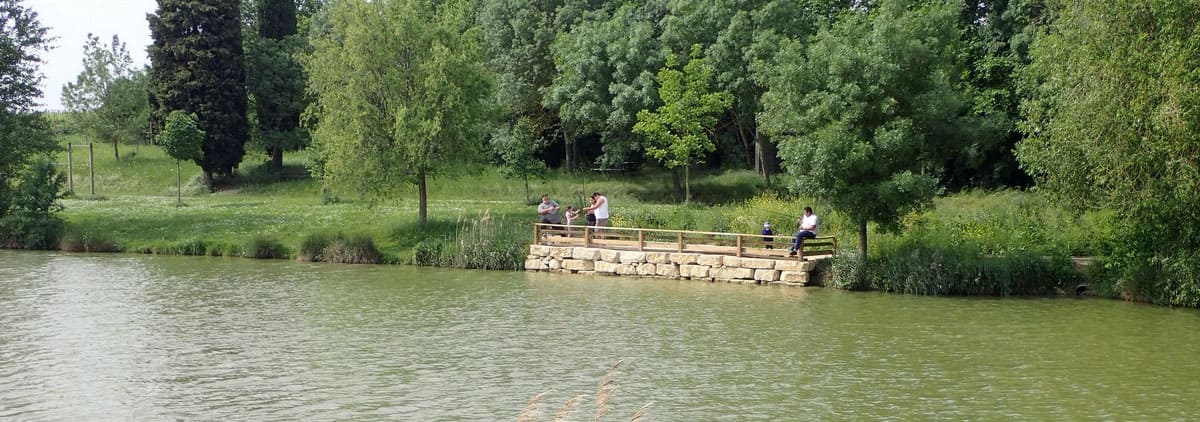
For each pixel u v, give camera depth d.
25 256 36.75
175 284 29.44
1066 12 25.09
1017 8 41.72
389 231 37.09
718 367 18.66
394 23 36.12
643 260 30.80
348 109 36.44
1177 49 22.28
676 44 49.88
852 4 50.25
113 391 17.20
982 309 24.45
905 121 25.84
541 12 57.62
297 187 56.72
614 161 53.09
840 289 27.75
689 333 21.77
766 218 33.91
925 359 19.23
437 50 35.69
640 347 20.39
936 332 21.75
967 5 46.09
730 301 25.89
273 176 60.62
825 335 21.48
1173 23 22.55
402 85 36.41
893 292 27.16
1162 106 22.17
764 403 16.17
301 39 64.94
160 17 57.31
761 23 47.12
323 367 18.86
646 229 31.42
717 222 34.50
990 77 43.91
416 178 37.91
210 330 22.44
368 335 21.80
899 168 26.94
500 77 56.38
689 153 47.88
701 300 26.09
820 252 28.91
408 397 16.67
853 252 28.66
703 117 47.97
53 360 19.53
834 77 26.58
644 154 59.31
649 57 49.72
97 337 21.69
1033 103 25.97
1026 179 45.28
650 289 28.14
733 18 47.31
